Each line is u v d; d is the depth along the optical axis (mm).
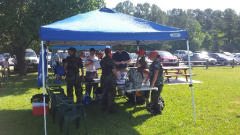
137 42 8422
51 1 11609
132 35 4535
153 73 5293
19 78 12867
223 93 8023
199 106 6242
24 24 11344
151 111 5566
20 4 11234
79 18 5355
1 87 9578
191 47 42062
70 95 5613
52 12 12023
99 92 6355
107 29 4609
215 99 7055
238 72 15773
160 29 5168
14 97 7586
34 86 9922
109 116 5422
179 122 4934
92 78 6535
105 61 5402
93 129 4570
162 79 5328
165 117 5297
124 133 4344
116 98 7199
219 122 4918
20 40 12188
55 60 11641
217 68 19438
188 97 7398
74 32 4184
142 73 5742
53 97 5070
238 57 23781
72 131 4477
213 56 24156
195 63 22547
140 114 5562
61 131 4426
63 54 12070
